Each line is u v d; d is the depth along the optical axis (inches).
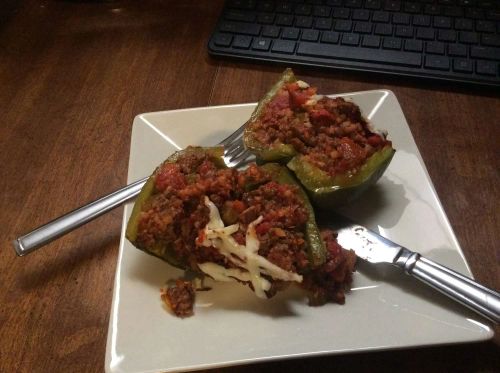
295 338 9.7
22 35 18.4
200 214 10.5
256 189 10.9
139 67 17.2
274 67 16.6
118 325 10.0
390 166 12.6
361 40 16.4
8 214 13.5
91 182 14.1
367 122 11.9
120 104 16.1
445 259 10.9
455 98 15.6
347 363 10.4
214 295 10.6
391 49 16.2
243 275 10.3
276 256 10.2
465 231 12.6
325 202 11.3
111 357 9.6
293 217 10.5
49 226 11.8
